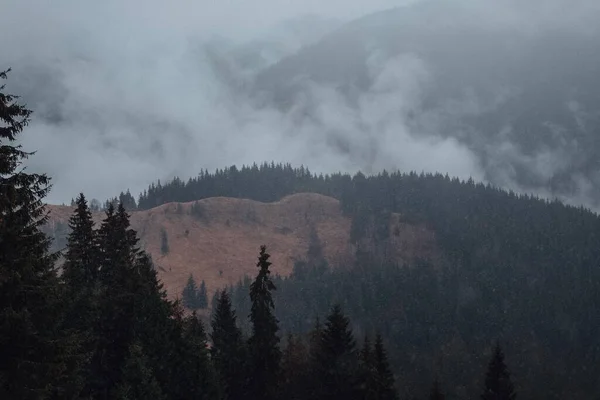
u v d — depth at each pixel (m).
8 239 23.14
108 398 44.16
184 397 53.78
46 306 24.97
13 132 22.95
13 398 22.91
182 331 59.19
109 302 46.44
